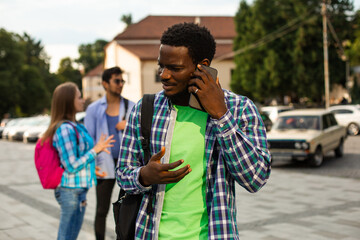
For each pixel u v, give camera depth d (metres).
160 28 40.09
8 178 10.11
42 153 3.05
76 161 3.06
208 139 1.64
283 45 30.36
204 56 1.61
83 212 3.18
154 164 1.56
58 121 3.13
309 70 29.80
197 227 1.64
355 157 12.95
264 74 30.73
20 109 50.28
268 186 8.38
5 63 47.19
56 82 74.00
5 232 5.11
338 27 30.09
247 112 1.64
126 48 37.66
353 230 5.03
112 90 3.94
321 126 11.68
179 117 1.70
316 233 4.94
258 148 1.58
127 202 1.77
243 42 32.47
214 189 1.61
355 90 30.17
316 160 11.13
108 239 4.77
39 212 6.29
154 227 1.67
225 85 37.47
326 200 6.87
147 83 35.56
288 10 30.09
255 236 4.88
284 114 12.44
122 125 3.82
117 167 1.82
